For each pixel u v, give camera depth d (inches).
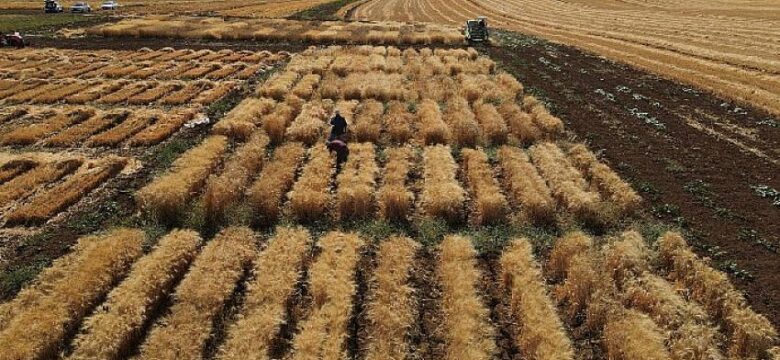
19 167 995.3
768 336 567.2
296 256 703.1
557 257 705.6
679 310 602.5
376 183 961.5
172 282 666.8
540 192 891.4
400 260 702.5
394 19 3526.1
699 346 550.3
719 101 1396.4
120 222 812.0
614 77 1657.2
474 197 920.9
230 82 1579.7
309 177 936.3
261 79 1625.2
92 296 622.2
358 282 684.1
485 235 790.5
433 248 756.0
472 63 1785.2
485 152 1087.0
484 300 653.3
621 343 558.3
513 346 584.1
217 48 2162.9
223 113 1309.1
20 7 3951.8
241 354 536.7
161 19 2972.4
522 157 1028.5
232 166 965.2
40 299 609.3
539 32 2760.8
